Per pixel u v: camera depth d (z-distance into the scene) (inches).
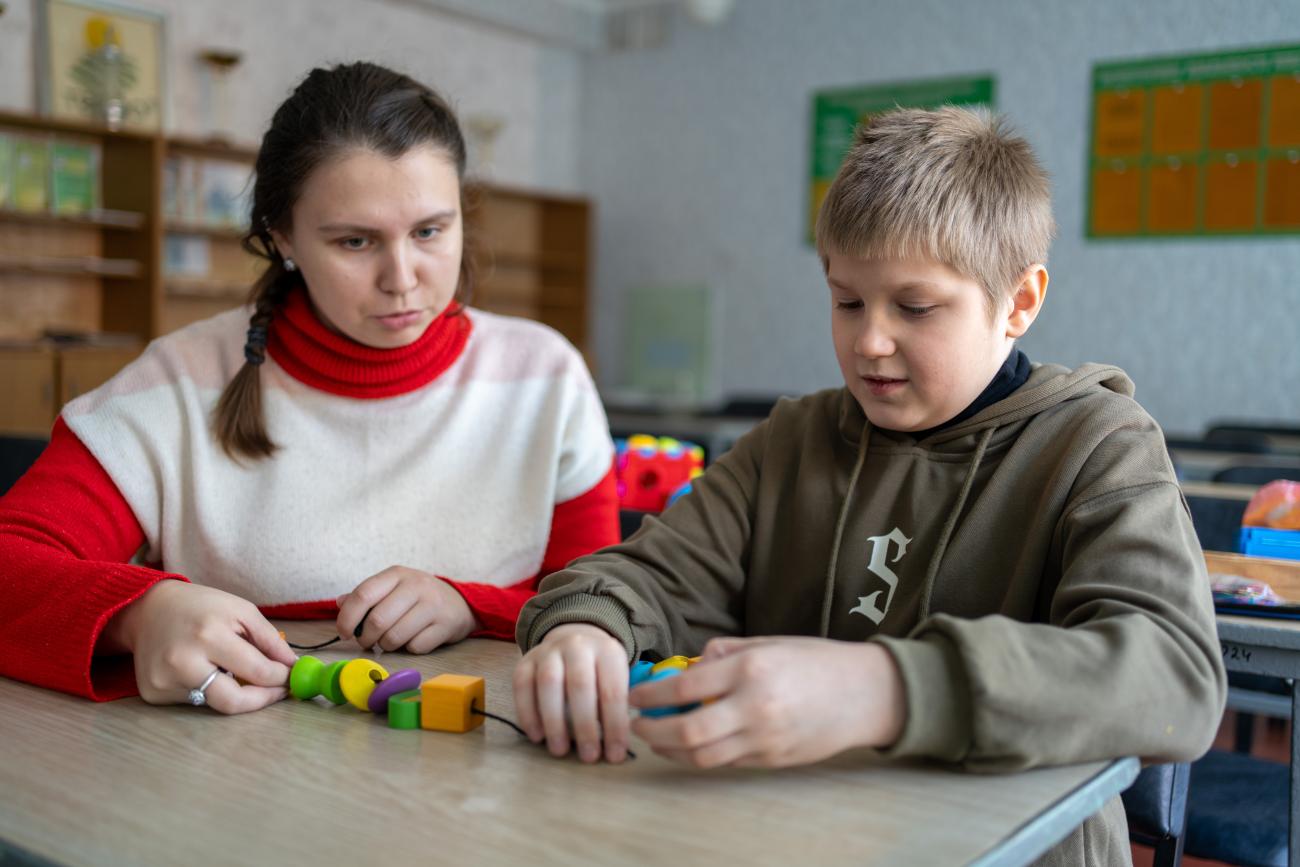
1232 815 52.4
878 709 23.6
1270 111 202.5
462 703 27.3
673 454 80.9
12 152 180.9
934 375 32.9
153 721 28.3
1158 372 213.6
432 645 36.8
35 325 189.6
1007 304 34.0
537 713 26.1
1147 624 25.8
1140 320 214.8
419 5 239.9
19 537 38.2
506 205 263.0
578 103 281.3
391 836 20.6
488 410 50.0
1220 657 26.7
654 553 37.8
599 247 280.4
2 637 32.4
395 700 27.9
